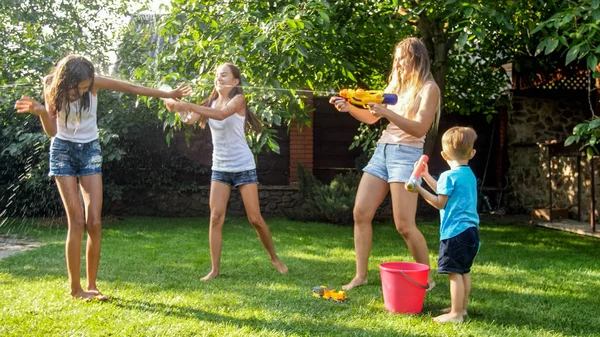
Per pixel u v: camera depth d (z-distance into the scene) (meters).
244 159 4.19
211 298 3.41
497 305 3.45
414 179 3.11
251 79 5.02
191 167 8.90
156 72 5.17
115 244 5.73
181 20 5.08
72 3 8.46
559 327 3.03
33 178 7.33
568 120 9.70
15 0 7.77
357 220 3.83
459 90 8.48
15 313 2.97
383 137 3.82
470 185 3.13
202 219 8.27
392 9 6.27
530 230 7.55
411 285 3.16
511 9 5.41
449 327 2.92
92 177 3.36
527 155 9.43
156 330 2.75
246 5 5.14
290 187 9.09
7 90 6.90
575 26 4.82
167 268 4.44
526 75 9.34
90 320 2.88
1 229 6.91
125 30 8.19
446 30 6.77
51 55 7.00
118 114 7.64
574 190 8.43
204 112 3.86
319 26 5.22
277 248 5.60
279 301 3.36
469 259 3.08
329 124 9.40
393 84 3.84
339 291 3.55
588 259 5.29
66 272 4.13
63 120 3.24
